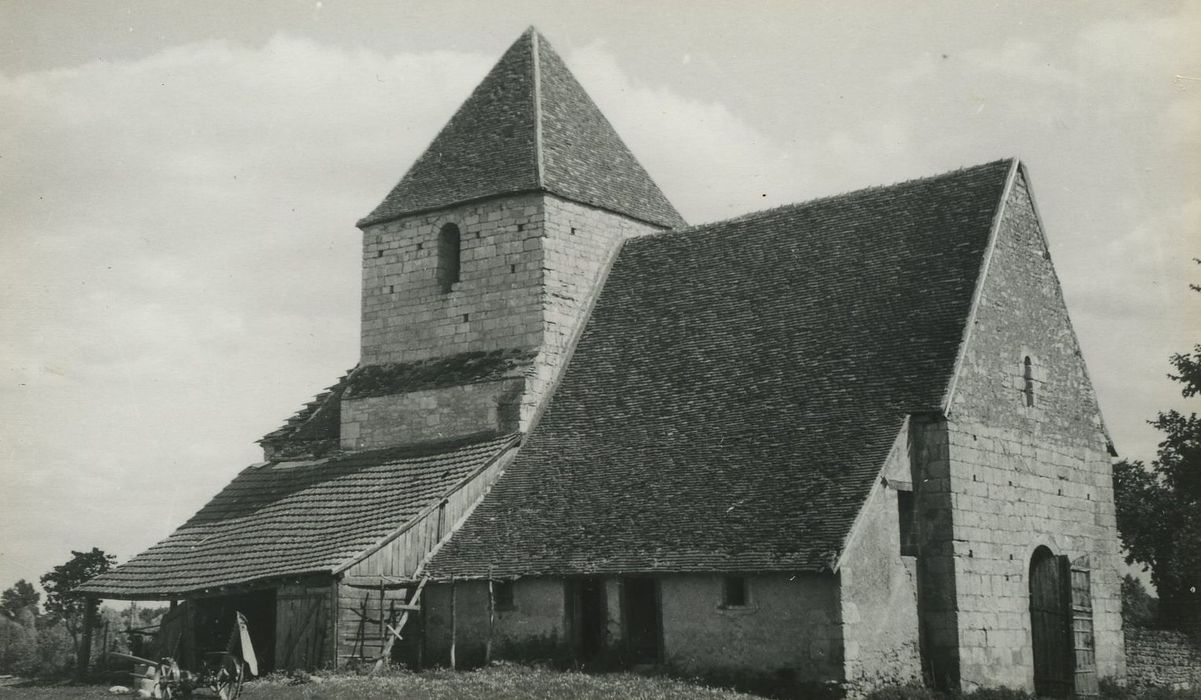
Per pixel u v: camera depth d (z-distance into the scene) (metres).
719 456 29.81
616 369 34.41
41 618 64.75
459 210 37.34
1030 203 32.25
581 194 36.81
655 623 28.83
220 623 35.16
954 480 27.77
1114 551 33.06
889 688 25.89
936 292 30.02
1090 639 30.88
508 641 30.53
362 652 30.70
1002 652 28.36
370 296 38.88
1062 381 32.25
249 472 39.50
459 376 35.78
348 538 32.09
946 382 27.94
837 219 33.72
